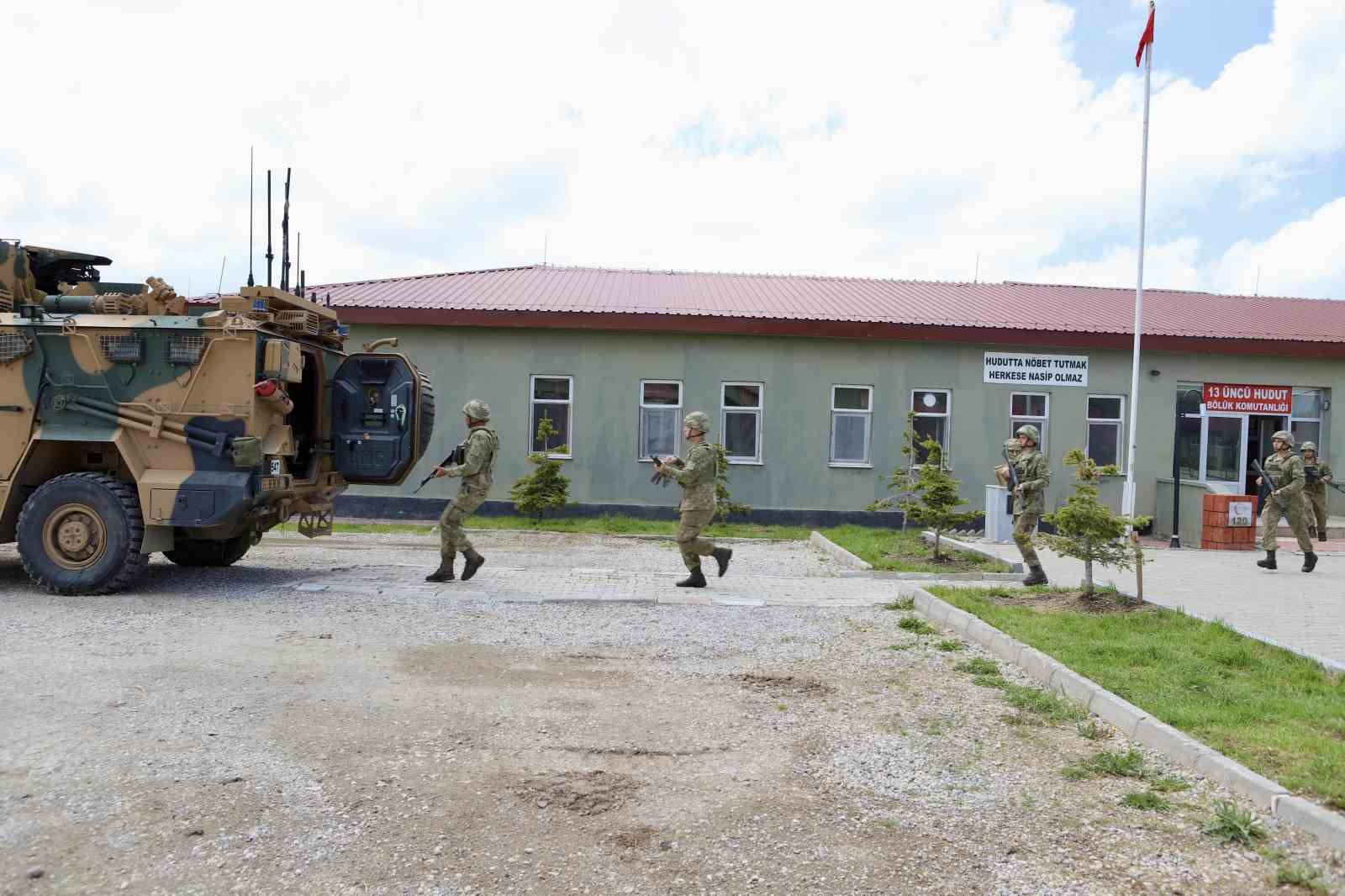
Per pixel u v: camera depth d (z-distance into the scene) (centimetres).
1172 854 340
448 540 926
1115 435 1728
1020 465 949
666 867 322
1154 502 1723
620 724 479
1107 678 548
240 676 545
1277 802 371
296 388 933
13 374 815
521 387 1650
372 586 877
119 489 796
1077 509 795
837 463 1681
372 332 1634
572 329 1653
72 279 946
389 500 1638
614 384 1659
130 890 297
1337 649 648
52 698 487
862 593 935
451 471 912
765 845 342
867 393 1691
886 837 351
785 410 1673
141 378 809
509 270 2047
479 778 397
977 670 605
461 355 1647
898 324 1644
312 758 414
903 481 1242
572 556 1235
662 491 1664
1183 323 1809
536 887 306
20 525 791
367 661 590
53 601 765
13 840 327
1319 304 2148
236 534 879
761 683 570
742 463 1670
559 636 686
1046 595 838
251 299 838
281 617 723
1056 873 323
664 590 918
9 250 862
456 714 487
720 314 1642
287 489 854
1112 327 1720
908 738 469
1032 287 2177
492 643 657
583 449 1658
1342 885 314
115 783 379
